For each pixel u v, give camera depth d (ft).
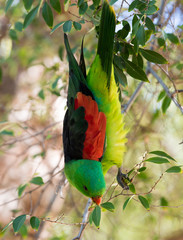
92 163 16.07
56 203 28.84
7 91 38.63
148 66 21.57
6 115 31.07
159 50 22.03
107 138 17.52
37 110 29.40
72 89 17.61
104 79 17.56
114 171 22.98
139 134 26.53
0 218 30.40
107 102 17.71
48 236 24.67
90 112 16.89
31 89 38.73
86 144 16.37
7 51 27.45
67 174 16.83
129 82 28.04
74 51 25.90
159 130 26.23
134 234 26.27
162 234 27.25
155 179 20.33
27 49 32.12
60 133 28.25
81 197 26.00
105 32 16.90
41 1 16.01
